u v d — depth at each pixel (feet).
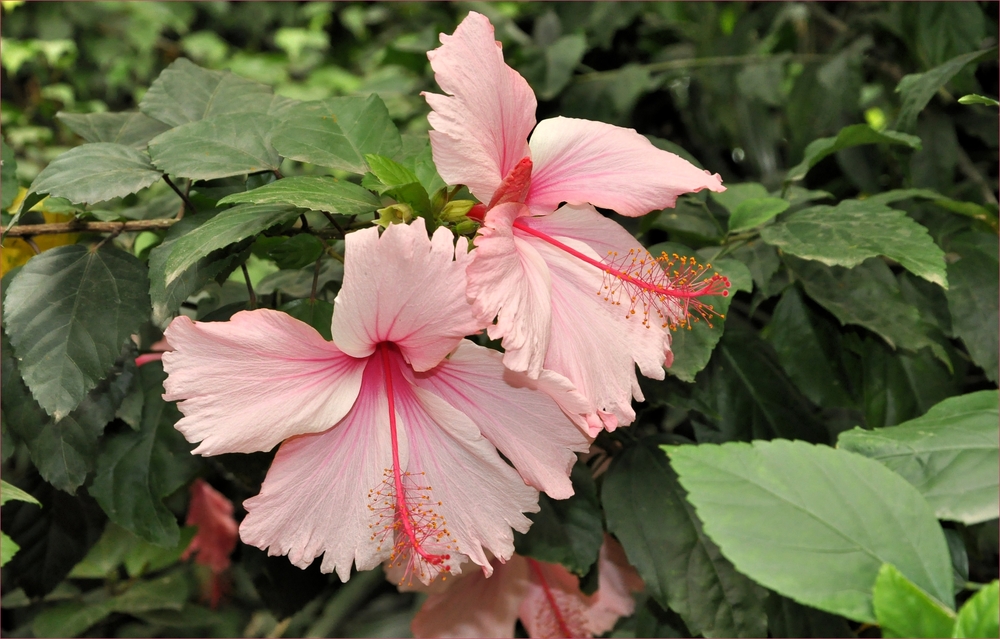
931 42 2.58
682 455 1.64
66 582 2.55
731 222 2.16
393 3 4.73
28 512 2.16
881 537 1.59
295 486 1.77
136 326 1.93
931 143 2.63
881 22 2.77
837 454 1.64
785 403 2.22
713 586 2.02
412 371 1.82
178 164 1.91
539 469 1.79
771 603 2.05
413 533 1.79
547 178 1.86
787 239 2.06
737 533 1.59
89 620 2.43
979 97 1.80
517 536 2.06
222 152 1.93
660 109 3.30
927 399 2.21
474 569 2.22
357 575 3.02
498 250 1.72
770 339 2.22
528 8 3.73
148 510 2.06
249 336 1.72
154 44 4.95
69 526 2.17
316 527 1.78
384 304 1.72
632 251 1.86
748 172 3.36
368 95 1.98
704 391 2.19
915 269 1.94
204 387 1.71
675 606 2.01
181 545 2.49
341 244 2.16
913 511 1.60
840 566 1.58
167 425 2.09
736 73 3.12
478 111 1.76
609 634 2.43
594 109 2.94
